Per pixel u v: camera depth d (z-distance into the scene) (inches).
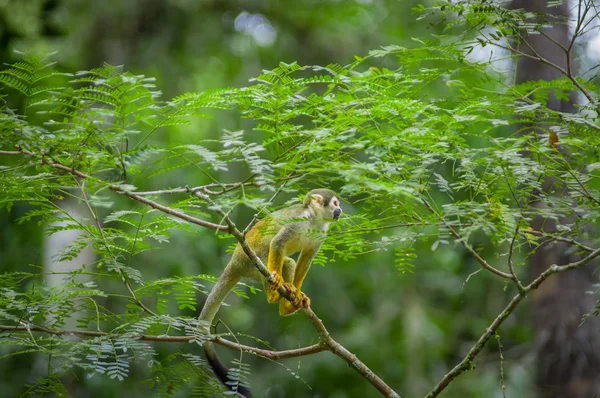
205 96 327.3
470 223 341.4
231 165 973.2
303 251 462.0
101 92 319.6
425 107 339.6
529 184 337.7
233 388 346.6
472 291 995.9
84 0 935.7
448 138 335.3
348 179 284.0
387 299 997.2
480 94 454.9
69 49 896.9
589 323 661.9
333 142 308.7
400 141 322.3
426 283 1000.9
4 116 312.5
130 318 378.3
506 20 344.8
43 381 359.6
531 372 713.0
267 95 329.1
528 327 885.2
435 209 377.1
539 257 681.6
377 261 1003.9
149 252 916.0
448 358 981.2
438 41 378.3
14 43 804.0
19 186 332.2
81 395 833.5
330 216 436.5
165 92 972.6
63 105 338.6
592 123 351.9
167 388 366.9
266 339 1003.3
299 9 1042.7
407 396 897.5
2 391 767.1
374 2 1096.8
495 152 330.0
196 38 1002.7
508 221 322.3
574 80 352.5
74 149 320.2
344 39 1014.4
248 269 461.4
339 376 956.0
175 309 876.0
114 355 346.0
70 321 621.0
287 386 956.6
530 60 653.3
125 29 957.8
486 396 810.2
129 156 320.5
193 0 997.2
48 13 865.5
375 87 360.8
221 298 470.3
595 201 331.9
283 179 322.7
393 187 290.7
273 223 354.0
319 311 1016.2
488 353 936.3
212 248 962.7
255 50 1040.8
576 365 658.8
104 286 850.1
